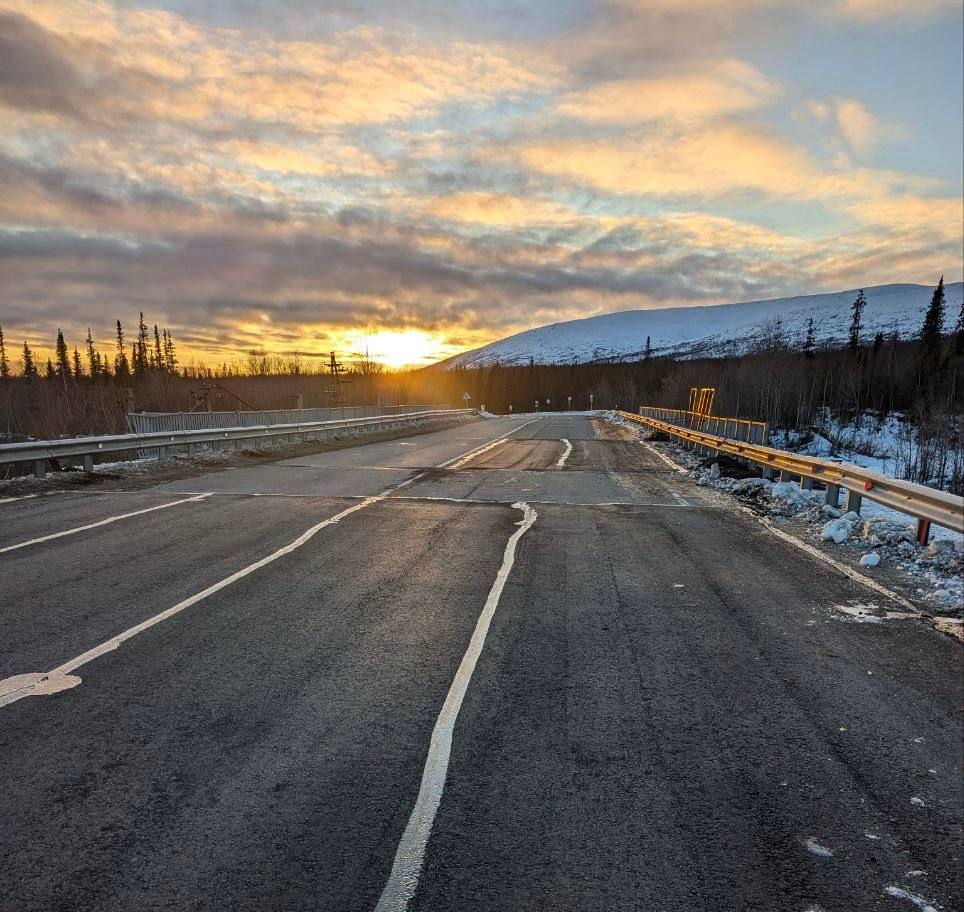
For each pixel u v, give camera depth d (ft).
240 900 6.66
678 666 12.84
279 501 31.37
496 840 7.64
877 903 6.78
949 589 17.66
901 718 10.89
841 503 30.91
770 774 9.16
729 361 383.65
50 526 25.08
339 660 12.84
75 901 6.59
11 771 8.86
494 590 17.66
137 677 11.91
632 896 6.81
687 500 34.24
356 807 8.21
